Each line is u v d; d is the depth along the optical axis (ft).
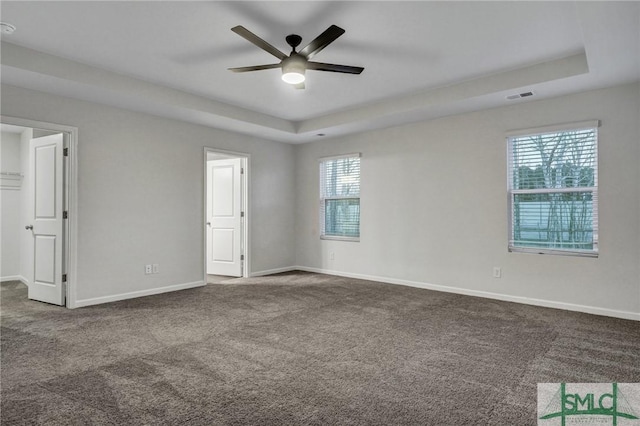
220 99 15.40
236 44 10.48
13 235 19.30
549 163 13.67
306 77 12.97
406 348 9.41
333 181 20.81
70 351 9.18
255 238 20.22
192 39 10.16
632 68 10.66
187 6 8.52
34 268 14.46
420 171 16.94
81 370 8.09
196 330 10.84
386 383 7.50
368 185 18.89
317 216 21.31
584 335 10.35
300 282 18.29
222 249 20.58
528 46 10.56
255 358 8.78
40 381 7.55
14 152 19.35
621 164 12.04
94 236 13.83
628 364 8.39
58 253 13.67
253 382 7.54
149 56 11.25
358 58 11.38
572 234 13.21
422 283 16.89
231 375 7.86
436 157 16.42
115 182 14.39
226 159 20.56
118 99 13.34
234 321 11.75
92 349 9.32
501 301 14.34
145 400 6.80
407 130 17.42
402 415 6.32
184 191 16.76
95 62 11.66
